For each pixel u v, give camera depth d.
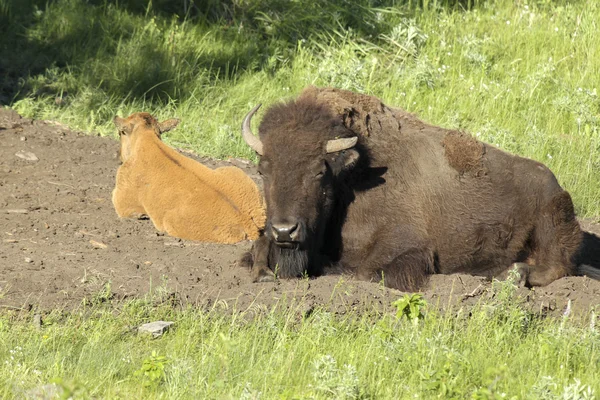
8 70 55.31
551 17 68.44
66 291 26.66
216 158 47.69
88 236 33.16
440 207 30.89
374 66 58.28
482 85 57.50
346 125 30.23
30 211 35.75
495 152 32.09
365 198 30.58
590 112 54.25
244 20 64.50
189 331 24.48
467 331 25.11
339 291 27.66
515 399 19.48
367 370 22.09
